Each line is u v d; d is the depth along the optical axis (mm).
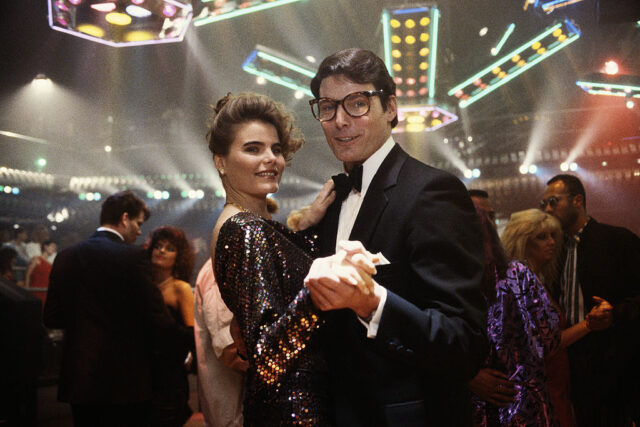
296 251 1556
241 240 1489
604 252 3324
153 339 3164
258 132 1697
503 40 7836
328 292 1240
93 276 3125
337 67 1672
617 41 8875
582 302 3338
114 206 3365
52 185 13969
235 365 2377
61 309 3205
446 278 1379
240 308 1439
